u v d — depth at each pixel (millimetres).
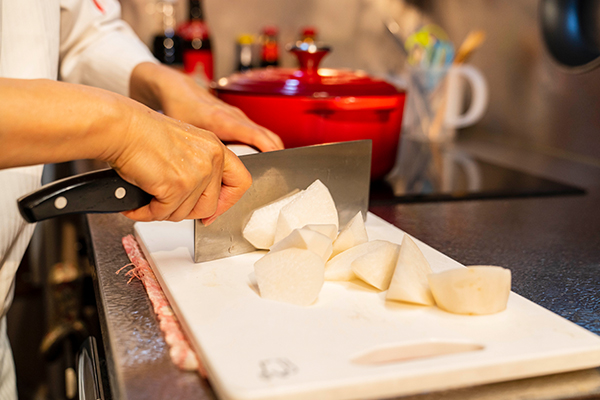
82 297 1104
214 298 462
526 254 632
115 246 630
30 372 1354
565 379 389
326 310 445
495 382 380
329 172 637
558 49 1183
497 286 430
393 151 894
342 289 487
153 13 1390
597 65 1066
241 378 346
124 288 518
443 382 363
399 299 453
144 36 1402
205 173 446
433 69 1363
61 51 891
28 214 424
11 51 639
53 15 687
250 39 1422
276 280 466
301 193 589
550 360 382
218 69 1496
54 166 1142
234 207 554
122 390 361
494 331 413
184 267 529
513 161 1168
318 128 821
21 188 628
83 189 436
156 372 383
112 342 420
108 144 395
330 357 375
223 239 554
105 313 468
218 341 391
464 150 1287
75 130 378
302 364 364
